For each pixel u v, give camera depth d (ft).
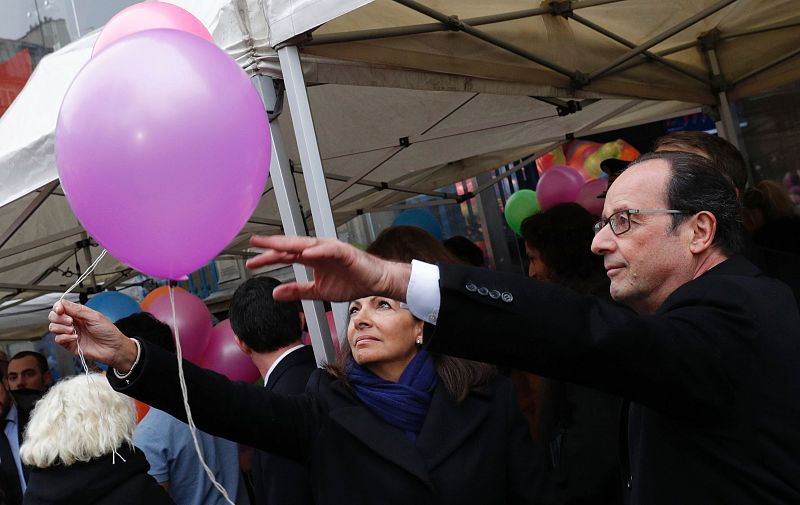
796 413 3.91
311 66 8.38
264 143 5.32
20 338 24.45
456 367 6.30
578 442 6.95
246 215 5.32
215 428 5.61
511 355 3.77
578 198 16.92
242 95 5.20
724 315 4.00
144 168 4.78
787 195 10.67
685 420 3.93
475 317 3.76
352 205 20.38
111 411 7.77
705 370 3.79
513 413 6.43
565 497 6.89
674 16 14.11
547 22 11.91
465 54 10.21
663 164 4.61
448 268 3.85
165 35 5.27
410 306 3.92
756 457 3.87
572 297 3.81
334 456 6.05
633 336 3.64
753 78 15.92
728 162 7.30
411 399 6.20
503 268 28.12
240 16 8.00
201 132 4.85
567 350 3.68
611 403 6.89
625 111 18.02
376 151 16.38
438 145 17.52
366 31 8.65
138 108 4.81
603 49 13.20
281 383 8.38
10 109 9.98
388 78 9.27
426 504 5.84
